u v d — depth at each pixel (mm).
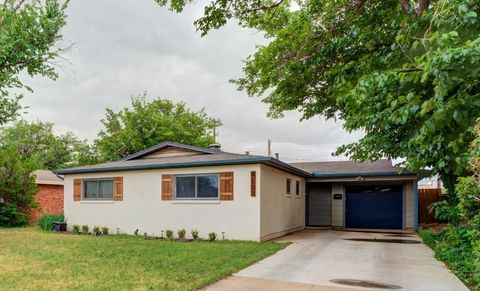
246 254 8133
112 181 13938
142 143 24859
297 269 6777
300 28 9836
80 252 8281
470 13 3344
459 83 3605
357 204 16359
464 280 5918
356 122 6688
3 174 15055
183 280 5727
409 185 15250
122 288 5238
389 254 8484
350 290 5371
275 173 12234
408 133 5434
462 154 4043
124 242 10156
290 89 10164
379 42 6746
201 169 11953
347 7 7711
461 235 7574
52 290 5137
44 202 18359
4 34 7438
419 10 5621
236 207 11219
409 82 4496
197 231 11766
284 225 12984
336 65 8047
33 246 9211
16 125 32844
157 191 12758
